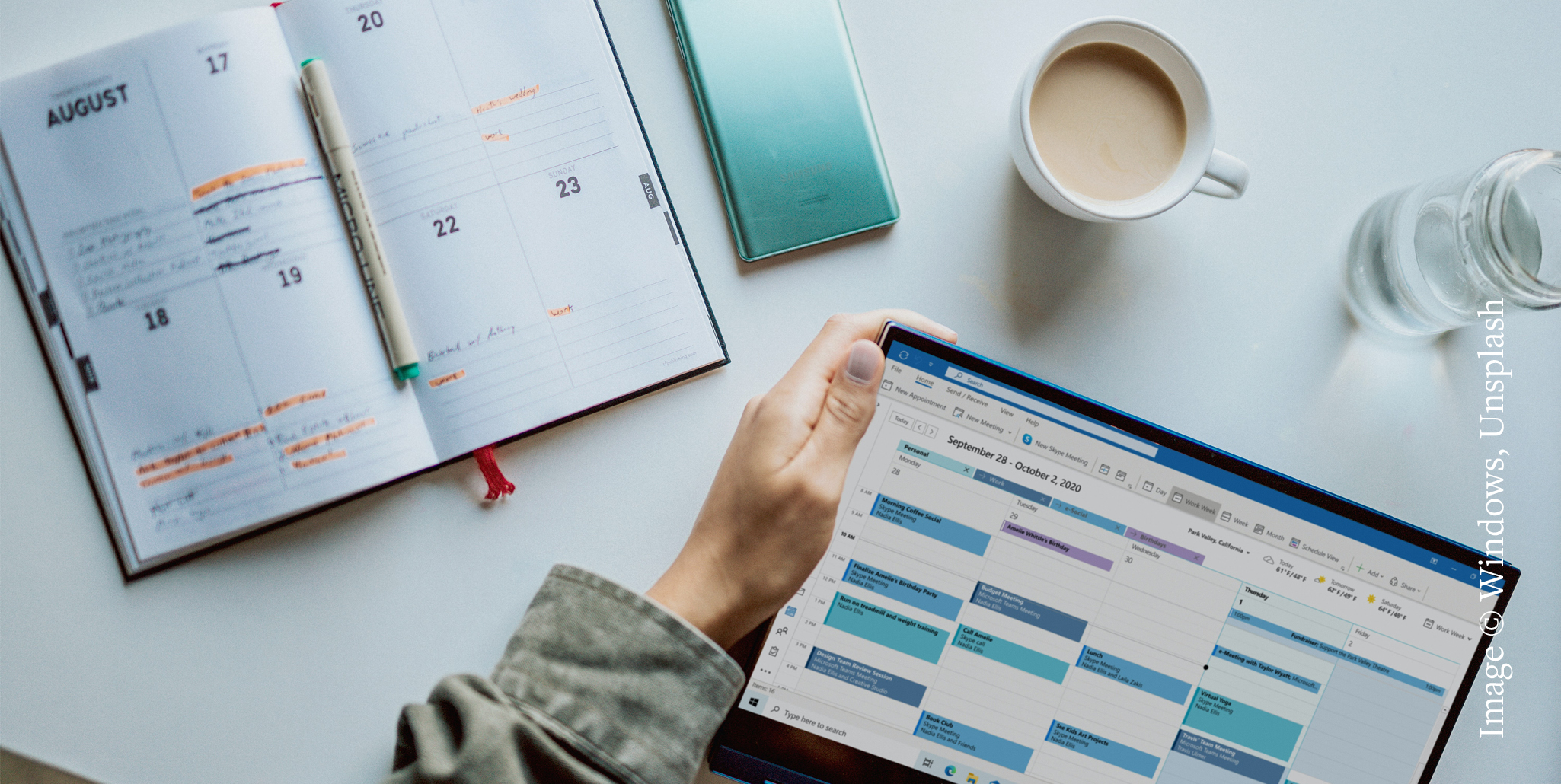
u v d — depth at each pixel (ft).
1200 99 1.83
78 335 1.83
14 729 1.89
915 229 2.07
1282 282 2.14
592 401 1.92
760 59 1.97
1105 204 1.86
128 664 1.92
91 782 1.90
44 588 1.91
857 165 1.98
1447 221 1.94
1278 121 2.15
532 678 1.53
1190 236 2.13
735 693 1.58
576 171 1.93
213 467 1.83
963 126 2.09
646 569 2.00
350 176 1.81
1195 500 1.83
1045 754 1.86
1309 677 1.87
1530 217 1.95
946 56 2.09
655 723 1.52
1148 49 1.86
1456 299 1.94
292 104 1.84
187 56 1.80
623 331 1.94
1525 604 2.17
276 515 1.82
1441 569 1.86
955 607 1.82
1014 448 1.80
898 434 1.79
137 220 1.82
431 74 1.87
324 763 1.94
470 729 1.45
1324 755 1.90
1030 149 1.79
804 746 1.83
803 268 2.05
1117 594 1.84
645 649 1.53
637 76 2.02
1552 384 2.17
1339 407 2.14
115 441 1.83
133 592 1.93
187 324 1.82
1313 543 1.85
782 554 1.70
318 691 1.95
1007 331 2.08
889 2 2.08
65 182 1.82
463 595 1.98
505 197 1.90
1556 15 2.17
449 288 1.88
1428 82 2.17
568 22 1.92
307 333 1.82
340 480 1.83
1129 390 2.10
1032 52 2.10
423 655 1.97
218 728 1.93
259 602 1.94
